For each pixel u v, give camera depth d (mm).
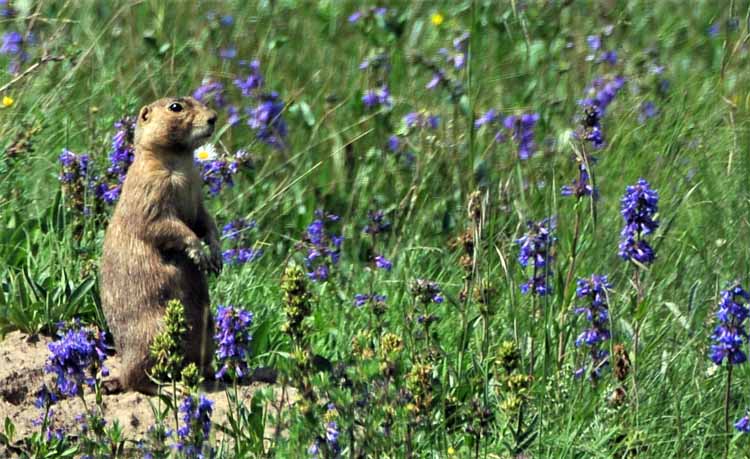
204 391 10062
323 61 16766
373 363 7977
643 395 9562
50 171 13047
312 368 8125
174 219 10227
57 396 8750
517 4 18281
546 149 13859
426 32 17891
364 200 13477
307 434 7969
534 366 9992
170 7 17922
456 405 8930
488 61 16750
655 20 18578
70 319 10805
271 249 12711
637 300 10281
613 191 13062
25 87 14141
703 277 11141
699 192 12711
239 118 14594
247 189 13023
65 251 11383
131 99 13773
